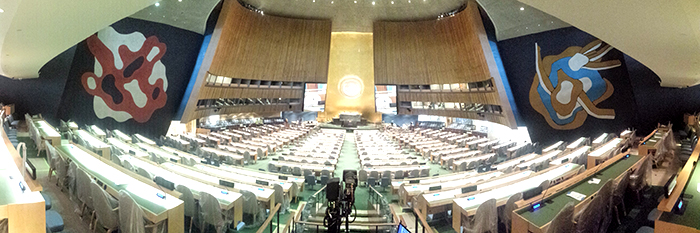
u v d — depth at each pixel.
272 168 13.96
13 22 6.54
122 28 19.77
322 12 27.78
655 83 19.86
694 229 4.46
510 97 24.19
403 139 24.12
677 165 11.97
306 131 29.08
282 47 29.16
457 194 7.26
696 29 6.95
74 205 6.48
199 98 23.98
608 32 8.37
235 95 27.70
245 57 26.84
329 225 5.86
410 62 29.67
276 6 26.11
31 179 4.99
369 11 27.75
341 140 25.41
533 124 24.45
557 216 4.85
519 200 6.27
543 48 22.52
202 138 21.58
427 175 13.46
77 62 17.89
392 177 13.10
